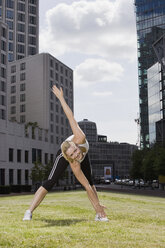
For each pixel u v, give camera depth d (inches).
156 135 3695.9
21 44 4037.9
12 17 3986.2
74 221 236.1
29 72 3595.0
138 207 420.8
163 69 3454.7
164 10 4702.3
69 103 4015.8
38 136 3176.7
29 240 162.1
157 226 232.1
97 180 4571.9
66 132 3826.3
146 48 4822.8
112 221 243.0
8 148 2623.0
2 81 2682.1
